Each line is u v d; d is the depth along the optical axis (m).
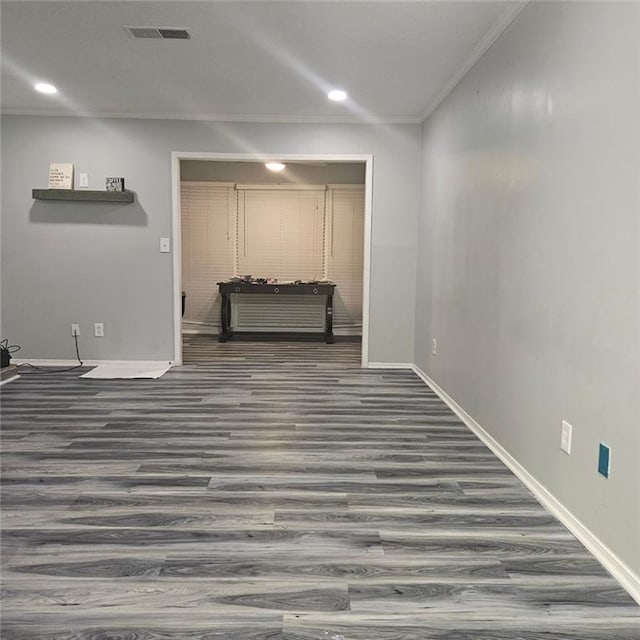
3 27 2.93
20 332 4.77
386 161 4.76
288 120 4.69
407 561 1.79
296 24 2.84
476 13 2.65
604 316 1.78
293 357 5.46
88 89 3.99
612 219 1.73
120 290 4.79
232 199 6.82
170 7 2.68
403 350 4.97
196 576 1.69
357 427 3.21
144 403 3.64
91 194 4.59
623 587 1.65
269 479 2.44
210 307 6.96
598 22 1.82
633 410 1.62
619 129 1.69
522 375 2.47
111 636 1.43
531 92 2.38
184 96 4.16
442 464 2.64
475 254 3.18
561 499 2.08
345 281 6.92
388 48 3.13
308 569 1.74
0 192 4.64
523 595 1.61
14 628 1.45
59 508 2.13
